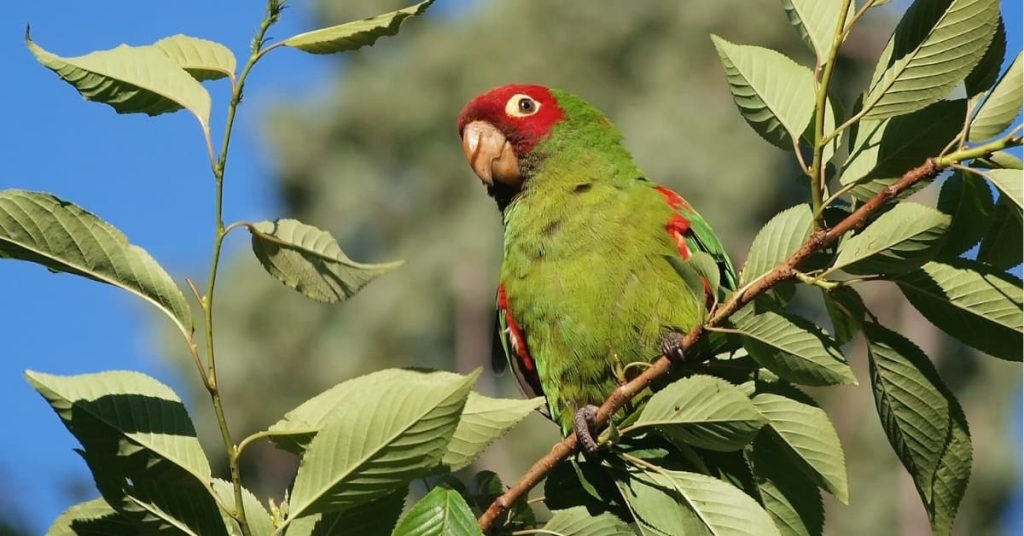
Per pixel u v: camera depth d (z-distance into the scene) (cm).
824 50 573
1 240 478
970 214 582
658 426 563
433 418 459
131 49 503
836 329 612
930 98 529
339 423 466
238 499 479
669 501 585
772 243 558
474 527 501
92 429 483
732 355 602
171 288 477
